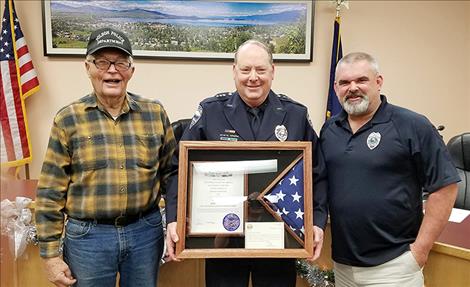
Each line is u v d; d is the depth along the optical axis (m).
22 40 3.31
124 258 1.59
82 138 1.50
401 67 3.79
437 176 1.52
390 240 1.56
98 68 1.49
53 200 1.53
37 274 2.14
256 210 1.50
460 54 3.82
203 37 3.53
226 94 1.70
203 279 2.22
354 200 1.57
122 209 1.53
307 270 2.04
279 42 3.59
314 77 3.68
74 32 3.43
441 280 1.73
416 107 3.86
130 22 3.46
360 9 3.67
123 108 1.56
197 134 1.61
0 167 1.19
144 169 1.57
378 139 1.56
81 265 1.53
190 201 1.50
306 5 3.56
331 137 1.67
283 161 1.53
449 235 1.80
